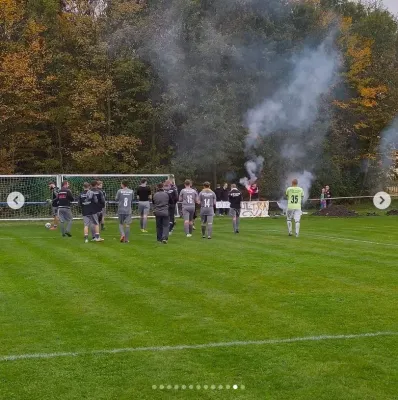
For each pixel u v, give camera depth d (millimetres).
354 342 6074
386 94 39594
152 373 5145
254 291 8711
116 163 33781
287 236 17250
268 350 5793
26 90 30312
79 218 25672
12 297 8328
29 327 6688
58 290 8805
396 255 12719
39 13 33688
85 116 33531
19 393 4719
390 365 5359
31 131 32250
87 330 6543
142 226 18438
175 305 7785
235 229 18344
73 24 33844
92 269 10758
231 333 6406
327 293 8570
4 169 31141
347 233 18391
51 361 5477
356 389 4793
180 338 6211
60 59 32750
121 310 7516
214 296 8352
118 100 33406
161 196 15125
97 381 4965
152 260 11875
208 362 5430
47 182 28062
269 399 4582
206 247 14156
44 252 13234
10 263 11539
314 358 5551
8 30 31375
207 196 16484
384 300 8102
